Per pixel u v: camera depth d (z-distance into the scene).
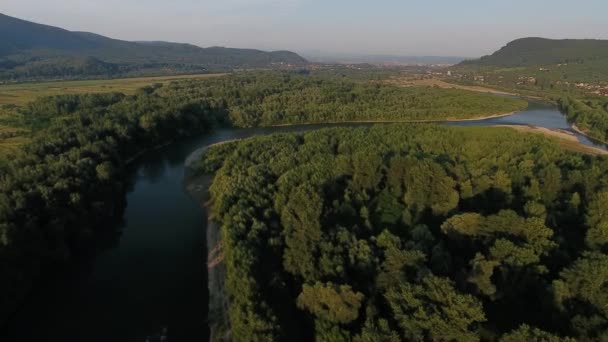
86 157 127.88
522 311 62.19
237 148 149.00
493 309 62.25
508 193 98.62
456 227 77.94
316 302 62.88
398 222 91.75
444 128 156.62
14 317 72.88
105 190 113.69
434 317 53.06
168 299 78.62
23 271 76.62
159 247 97.31
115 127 166.38
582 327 54.72
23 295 76.38
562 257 71.31
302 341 61.78
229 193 101.12
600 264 60.00
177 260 91.88
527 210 85.25
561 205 95.75
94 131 156.00
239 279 67.31
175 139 195.88
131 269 88.50
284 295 69.19
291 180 103.12
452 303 54.47
